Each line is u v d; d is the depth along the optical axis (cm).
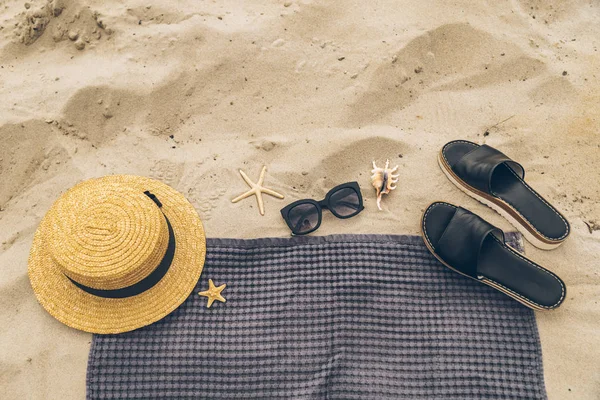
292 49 130
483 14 133
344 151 125
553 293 113
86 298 111
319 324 115
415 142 126
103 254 103
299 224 119
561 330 114
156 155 124
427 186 123
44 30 130
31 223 119
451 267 115
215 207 121
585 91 128
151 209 106
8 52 129
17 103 124
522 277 114
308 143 125
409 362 113
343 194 120
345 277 117
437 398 112
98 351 112
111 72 127
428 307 116
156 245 105
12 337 113
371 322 115
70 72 128
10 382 111
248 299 116
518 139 126
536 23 133
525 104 128
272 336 114
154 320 111
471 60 131
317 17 133
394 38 132
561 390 111
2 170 122
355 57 130
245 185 123
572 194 122
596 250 118
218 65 129
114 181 116
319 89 129
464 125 128
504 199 119
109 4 131
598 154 125
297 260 118
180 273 112
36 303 115
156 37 130
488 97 129
